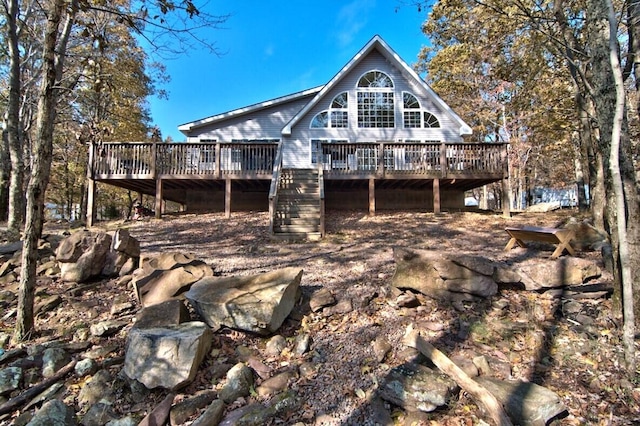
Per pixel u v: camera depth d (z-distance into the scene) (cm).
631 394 273
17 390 296
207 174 1054
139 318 346
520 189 2034
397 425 252
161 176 1040
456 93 1977
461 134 1310
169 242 771
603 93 364
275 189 860
